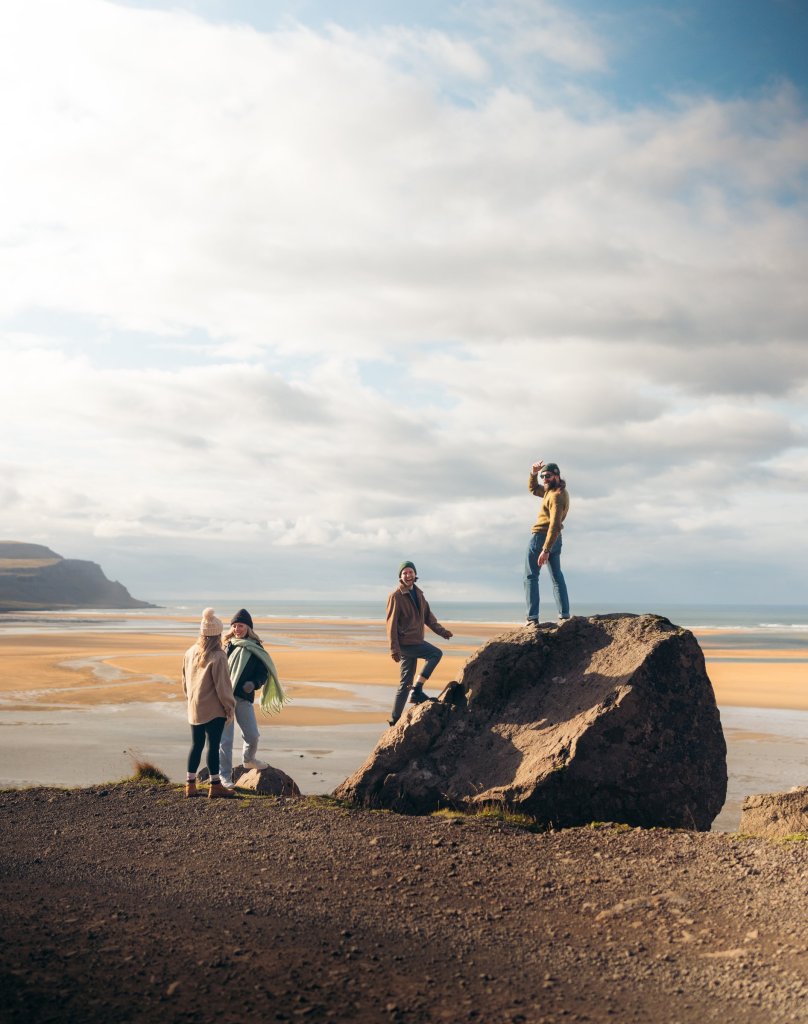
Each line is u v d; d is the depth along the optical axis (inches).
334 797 372.2
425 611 416.5
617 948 191.9
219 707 356.2
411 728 380.5
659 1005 160.9
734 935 195.8
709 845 274.4
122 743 653.3
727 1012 156.3
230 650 396.2
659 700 353.4
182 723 764.6
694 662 367.2
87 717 803.4
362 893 233.3
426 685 1088.8
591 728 340.2
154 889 234.4
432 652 414.6
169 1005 156.1
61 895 226.4
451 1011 157.6
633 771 338.6
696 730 359.6
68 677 1178.6
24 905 215.0
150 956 180.4
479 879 247.4
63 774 534.0
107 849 279.0
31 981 162.9
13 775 530.6
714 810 360.8
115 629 3154.5
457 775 364.2
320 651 1825.8
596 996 165.5
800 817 289.3
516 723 376.2
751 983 167.9
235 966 177.0
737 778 542.9
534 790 333.4
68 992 159.2
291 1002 159.6
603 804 335.6
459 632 3041.3
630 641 378.3
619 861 264.1
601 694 357.4
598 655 383.6
